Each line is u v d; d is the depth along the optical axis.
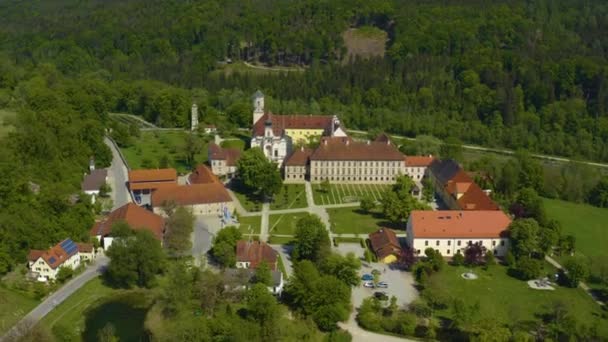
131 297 192.12
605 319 189.75
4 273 193.50
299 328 173.25
